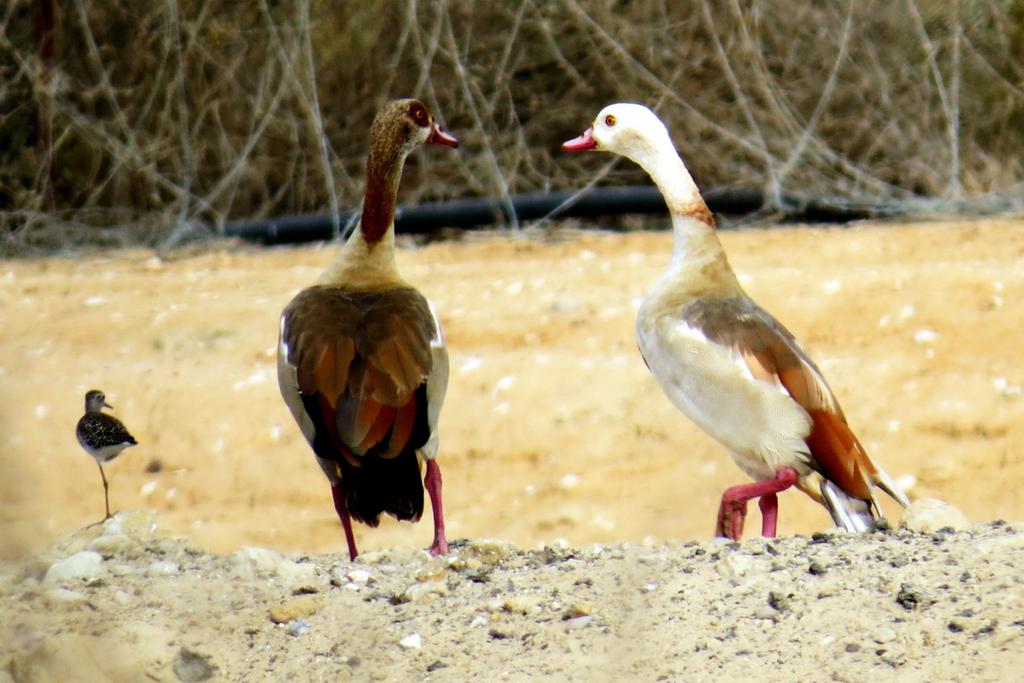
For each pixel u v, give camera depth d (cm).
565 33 2708
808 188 2553
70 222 2536
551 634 708
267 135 2656
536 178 2650
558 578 786
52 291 2006
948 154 2614
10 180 2564
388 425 865
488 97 2706
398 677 677
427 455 919
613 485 1254
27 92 2581
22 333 1731
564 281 1906
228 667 691
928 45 2605
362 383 870
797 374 948
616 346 1580
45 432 1384
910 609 708
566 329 1641
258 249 2416
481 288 1883
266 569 827
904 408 1381
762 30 2717
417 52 2583
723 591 742
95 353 1647
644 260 2080
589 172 2678
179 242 2486
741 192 2525
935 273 1809
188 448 1362
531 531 1173
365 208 993
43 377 1547
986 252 2006
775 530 952
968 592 721
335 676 678
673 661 671
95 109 2625
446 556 868
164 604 761
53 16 2553
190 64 2648
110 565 839
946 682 638
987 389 1419
